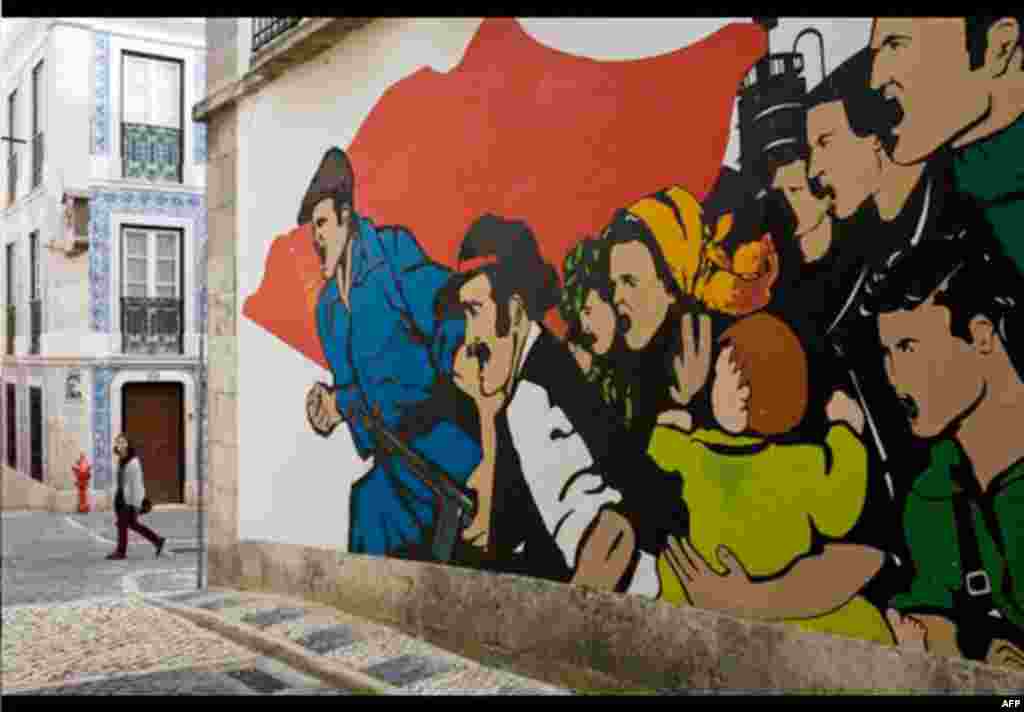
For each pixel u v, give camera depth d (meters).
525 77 5.40
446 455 5.88
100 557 11.98
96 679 5.37
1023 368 3.29
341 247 6.90
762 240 4.14
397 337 6.33
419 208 6.17
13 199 19.92
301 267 7.36
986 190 3.41
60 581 9.86
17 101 19.53
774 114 4.12
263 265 7.82
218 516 8.41
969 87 3.47
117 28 17.48
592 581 4.86
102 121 17.38
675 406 4.48
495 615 5.44
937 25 3.57
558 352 5.11
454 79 5.91
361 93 6.73
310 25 6.81
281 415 7.55
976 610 3.39
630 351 4.72
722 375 4.28
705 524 4.33
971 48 3.47
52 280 17.39
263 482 7.76
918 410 3.58
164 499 18.09
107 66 17.44
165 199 17.86
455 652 5.70
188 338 18.06
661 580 4.52
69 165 17.12
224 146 8.40
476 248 5.70
